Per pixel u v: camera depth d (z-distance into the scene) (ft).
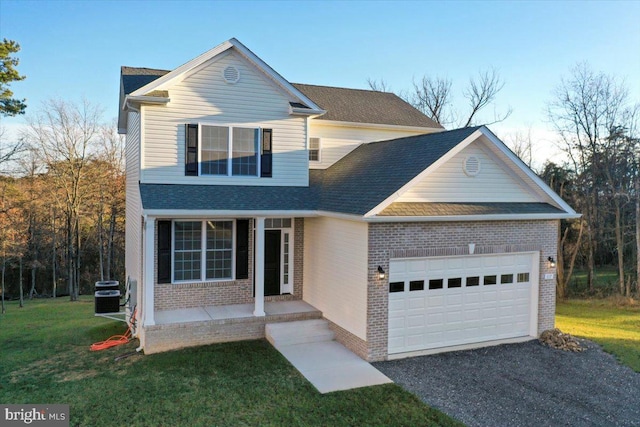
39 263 104.99
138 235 44.80
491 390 29.86
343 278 38.42
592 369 34.42
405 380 31.07
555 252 42.37
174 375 31.71
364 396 28.12
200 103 43.32
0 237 90.74
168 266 42.34
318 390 28.96
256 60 44.73
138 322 43.80
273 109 46.34
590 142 91.04
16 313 80.53
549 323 42.06
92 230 118.62
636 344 41.65
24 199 99.71
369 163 46.73
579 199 91.66
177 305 42.78
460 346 38.58
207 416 25.46
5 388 30.68
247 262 45.34
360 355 35.58
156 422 24.81
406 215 34.88
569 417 26.35
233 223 44.75
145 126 41.50
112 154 109.91
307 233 46.03
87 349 41.63
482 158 40.04
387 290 35.27
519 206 41.06
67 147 102.83
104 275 118.52
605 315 66.49
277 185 46.60
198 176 43.45
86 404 27.27
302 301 46.39
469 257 38.96
